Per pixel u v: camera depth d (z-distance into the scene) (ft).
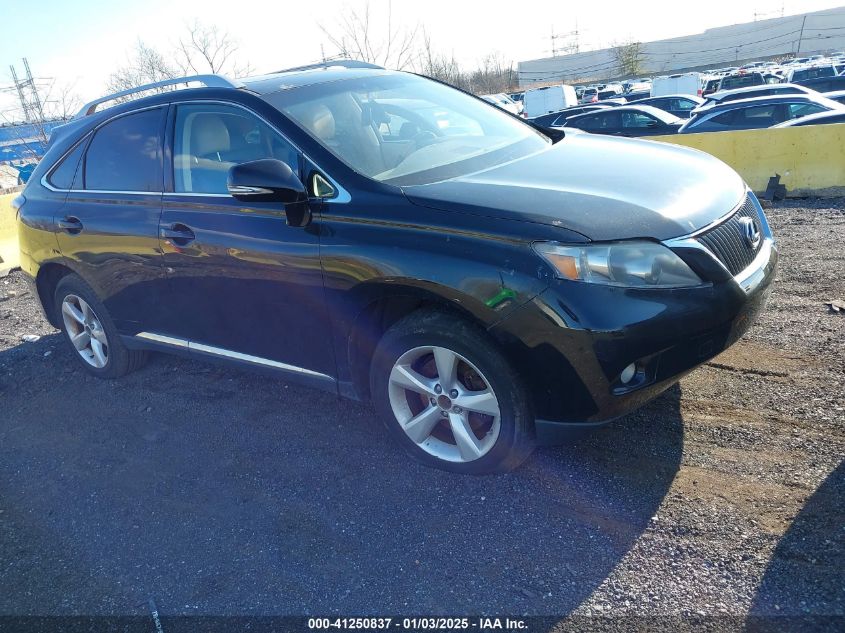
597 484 9.71
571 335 8.43
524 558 8.54
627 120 47.29
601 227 8.54
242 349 12.13
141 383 15.03
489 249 8.80
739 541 8.30
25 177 57.93
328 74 13.19
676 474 9.71
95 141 14.07
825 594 7.38
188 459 11.80
